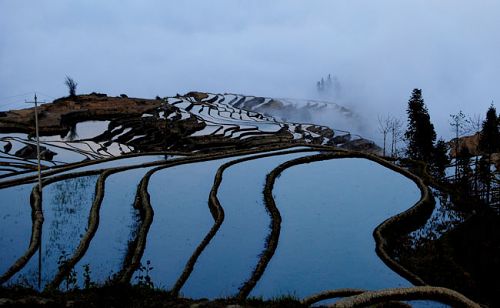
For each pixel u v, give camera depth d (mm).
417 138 63000
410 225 38781
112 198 42938
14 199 42438
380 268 30906
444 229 38594
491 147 56562
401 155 83062
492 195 48656
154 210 40188
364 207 41531
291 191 45062
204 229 36812
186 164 53906
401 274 30031
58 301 18031
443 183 51781
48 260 31250
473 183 54344
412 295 24422
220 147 70188
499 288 29031
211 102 122688
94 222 36719
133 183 47250
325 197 43688
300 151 58406
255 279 29016
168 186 46281
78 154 62750
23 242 33969
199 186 46344
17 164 54844
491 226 39594
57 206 40906
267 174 49969
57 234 35406
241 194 44062
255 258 32188
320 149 59062
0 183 45812
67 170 51469
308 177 49188
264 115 112562
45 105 89750
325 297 25453
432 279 29859
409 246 35281
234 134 79500
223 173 50062
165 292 21125
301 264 31375
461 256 33812
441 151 61750
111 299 18781
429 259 32750
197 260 31734
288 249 33500
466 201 45281
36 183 46938
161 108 94750
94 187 46031
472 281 29578
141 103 99188
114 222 37812
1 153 60469
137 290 20266
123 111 88312
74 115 83375
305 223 38000
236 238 35156
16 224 36969
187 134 76875
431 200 44000
